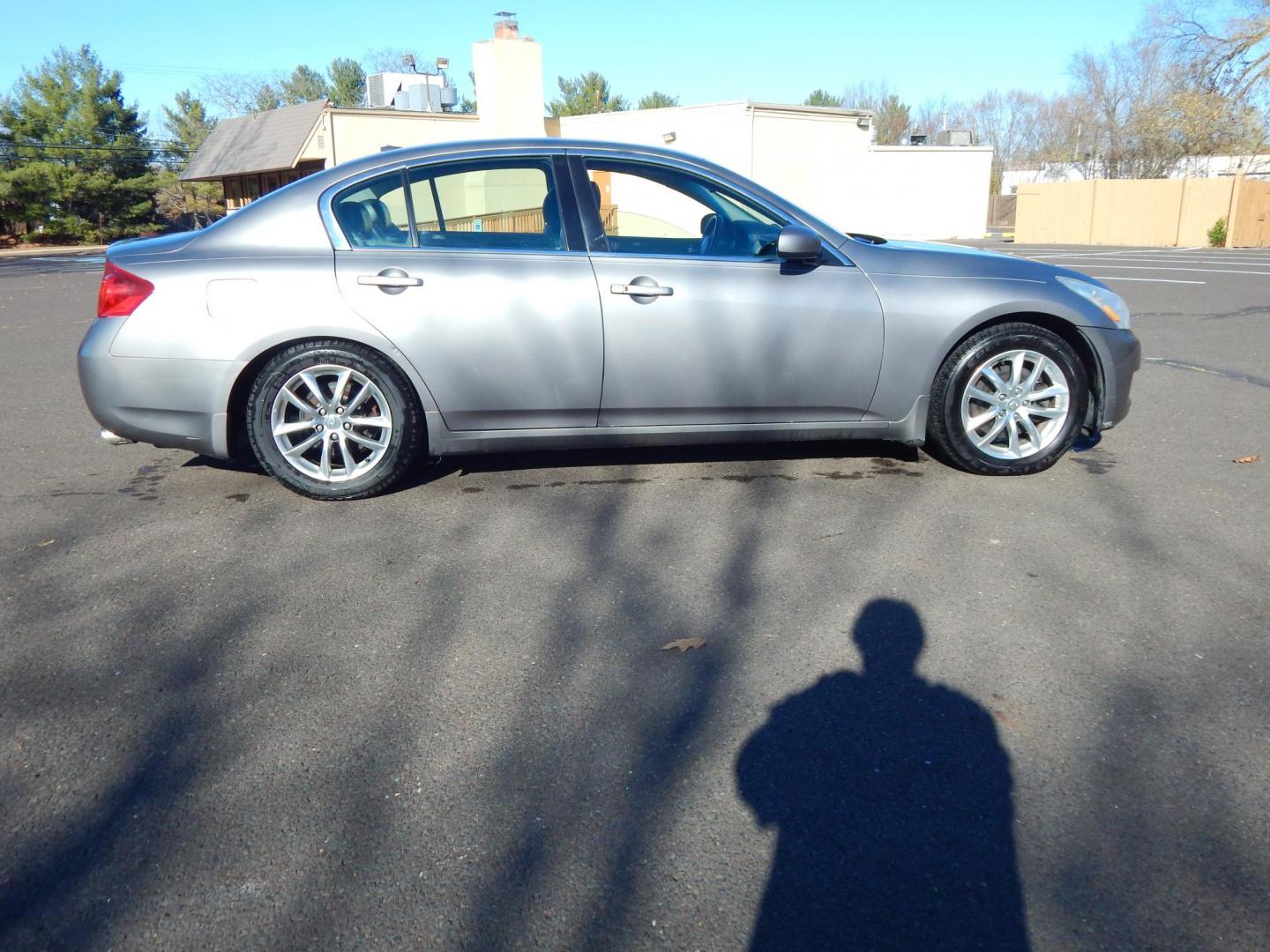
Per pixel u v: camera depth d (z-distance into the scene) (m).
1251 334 10.04
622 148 4.90
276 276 4.54
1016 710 2.96
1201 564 3.98
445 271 4.59
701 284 4.68
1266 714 2.91
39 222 50.59
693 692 3.07
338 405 4.69
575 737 2.84
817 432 4.93
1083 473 5.20
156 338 4.52
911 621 3.51
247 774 2.68
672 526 4.45
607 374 4.68
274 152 35.53
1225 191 27.72
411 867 2.33
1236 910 2.19
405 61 39.28
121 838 2.44
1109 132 47.47
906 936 2.12
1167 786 2.60
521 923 2.16
